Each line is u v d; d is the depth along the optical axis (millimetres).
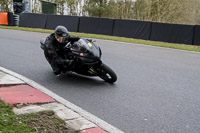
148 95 5125
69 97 4762
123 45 13898
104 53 10500
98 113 4039
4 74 5906
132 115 4043
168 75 7043
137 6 31516
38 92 4859
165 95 5180
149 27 17578
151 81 6270
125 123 3721
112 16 44438
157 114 4137
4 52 9289
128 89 5477
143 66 8148
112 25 19219
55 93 4941
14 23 24375
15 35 15555
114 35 19156
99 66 5605
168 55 11086
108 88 5480
